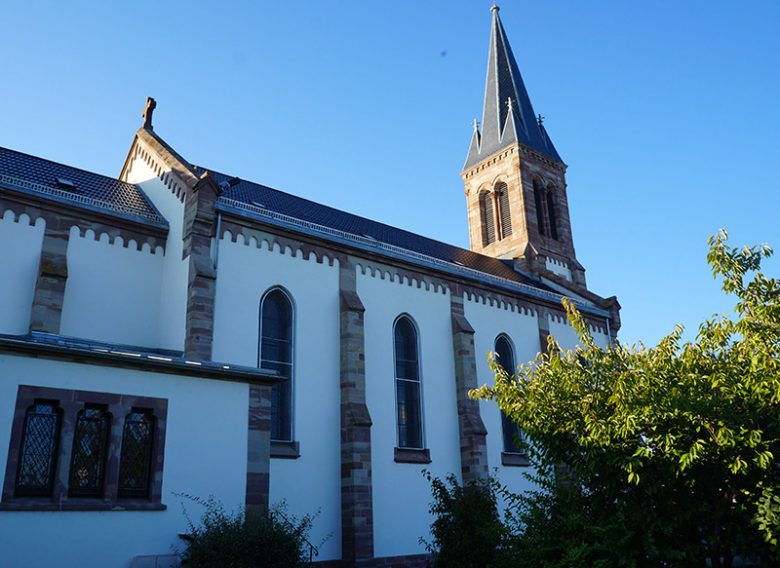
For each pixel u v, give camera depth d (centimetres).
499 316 3762
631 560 1271
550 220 5675
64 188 2800
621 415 1320
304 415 2678
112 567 1499
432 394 3234
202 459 1711
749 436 1223
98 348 1625
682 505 1339
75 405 1545
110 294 2611
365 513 2642
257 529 1572
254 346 2627
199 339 2430
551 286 4938
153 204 3036
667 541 1342
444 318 3441
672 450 1259
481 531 1856
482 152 5800
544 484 1525
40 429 1501
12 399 1467
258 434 1831
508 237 5431
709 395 1291
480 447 3238
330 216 3862
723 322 1452
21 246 2419
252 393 1853
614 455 1340
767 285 1377
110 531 1516
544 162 5738
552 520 1450
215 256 2612
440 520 2238
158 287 2759
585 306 4381
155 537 1579
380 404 2970
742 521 1341
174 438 1678
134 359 1638
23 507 1412
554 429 1464
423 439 3127
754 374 1280
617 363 1491
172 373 1719
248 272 2695
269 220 2806
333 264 3009
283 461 2553
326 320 2897
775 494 1242
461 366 3359
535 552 1401
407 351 3256
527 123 5791
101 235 2652
